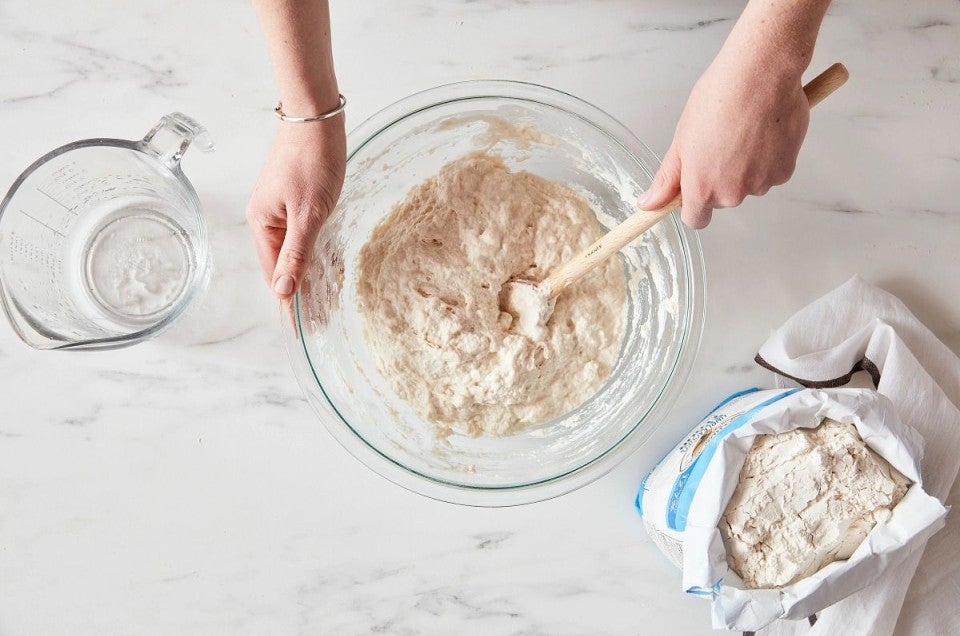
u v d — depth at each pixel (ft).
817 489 3.50
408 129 3.90
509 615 4.22
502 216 4.07
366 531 4.20
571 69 4.16
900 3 4.17
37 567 4.17
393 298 3.98
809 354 4.00
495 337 3.97
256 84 4.12
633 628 4.22
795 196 4.21
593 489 4.20
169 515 4.17
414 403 4.05
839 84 2.82
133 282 4.12
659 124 4.16
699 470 3.57
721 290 4.22
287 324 3.81
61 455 4.15
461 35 4.13
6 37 4.08
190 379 4.16
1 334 4.12
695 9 4.16
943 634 3.95
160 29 4.09
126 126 4.13
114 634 4.19
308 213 3.34
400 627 4.21
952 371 4.04
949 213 4.21
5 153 4.10
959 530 4.01
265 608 4.21
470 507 4.20
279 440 4.17
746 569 3.49
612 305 4.18
